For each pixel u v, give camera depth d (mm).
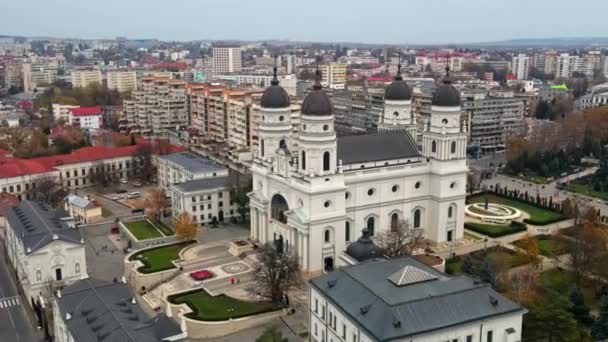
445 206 192250
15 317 155875
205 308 151125
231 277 169625
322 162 168125
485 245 192625
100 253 196750
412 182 191250
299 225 169875
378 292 112625
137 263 178500
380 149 191625
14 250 183500
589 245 160250
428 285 115188
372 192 184875
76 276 166875
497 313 109688
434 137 190000
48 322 148250
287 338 137875
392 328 102875
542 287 154750
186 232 196125
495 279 147125
